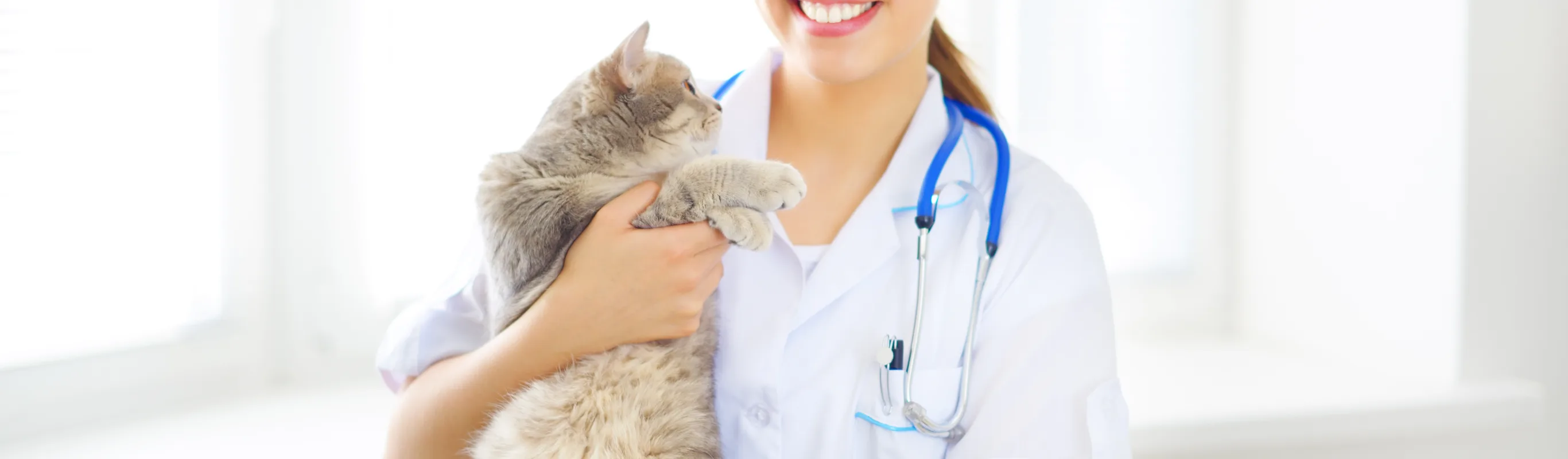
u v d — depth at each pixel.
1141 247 2.66
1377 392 2.12
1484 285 2.13
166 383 1.95
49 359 1.73
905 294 1.24
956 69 1.52
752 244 1.12
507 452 1.18
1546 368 2.19
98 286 1.83
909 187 1.30
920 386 1.19
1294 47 2.48
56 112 1.74
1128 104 2.62
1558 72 2.13
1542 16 2.10
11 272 1.68
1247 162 2.65
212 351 2.05
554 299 1.17
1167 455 1.97
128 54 1.85
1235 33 2.64
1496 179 2.11
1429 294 2.19
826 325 1.23
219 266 2.05
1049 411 1.11
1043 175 1.36
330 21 2.13
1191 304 2.71
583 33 2.27
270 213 2.15
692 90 1.36
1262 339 2.64
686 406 1.22
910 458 1.18
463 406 1.20
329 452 1.77
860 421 1.21
